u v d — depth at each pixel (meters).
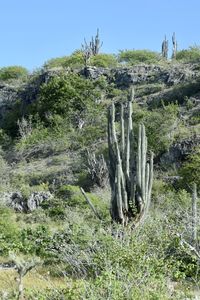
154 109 46.66
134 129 37.22
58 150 45.72
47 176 39.81
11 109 61.75
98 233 12.84
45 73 61.38
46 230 16.55
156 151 36.56
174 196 23.20
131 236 10.72
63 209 25.23
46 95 55.22
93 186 33.75
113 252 9.51
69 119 51.69
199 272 9.88
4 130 57.25
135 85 56.12
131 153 14.67
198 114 43.69
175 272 9.18
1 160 43.78
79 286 7.91
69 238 12.74
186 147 36.03
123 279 7.73
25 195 30.34
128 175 14.23
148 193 14.25
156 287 7.82
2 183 38.75
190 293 8.52
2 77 70.19
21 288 8.63
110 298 7.27
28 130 51.97
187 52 67.38
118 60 70.31
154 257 9.30
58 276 11.80
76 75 56.84
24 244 15.48
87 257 10.12
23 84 65.50
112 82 57.94
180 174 29.19
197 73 54.78
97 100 54.28
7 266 14.02
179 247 10.45
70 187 30.14
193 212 14.33
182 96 49.56
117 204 13.93
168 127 38.44
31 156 46.50
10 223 19.25
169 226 12.12
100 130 46.69
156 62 61.06
